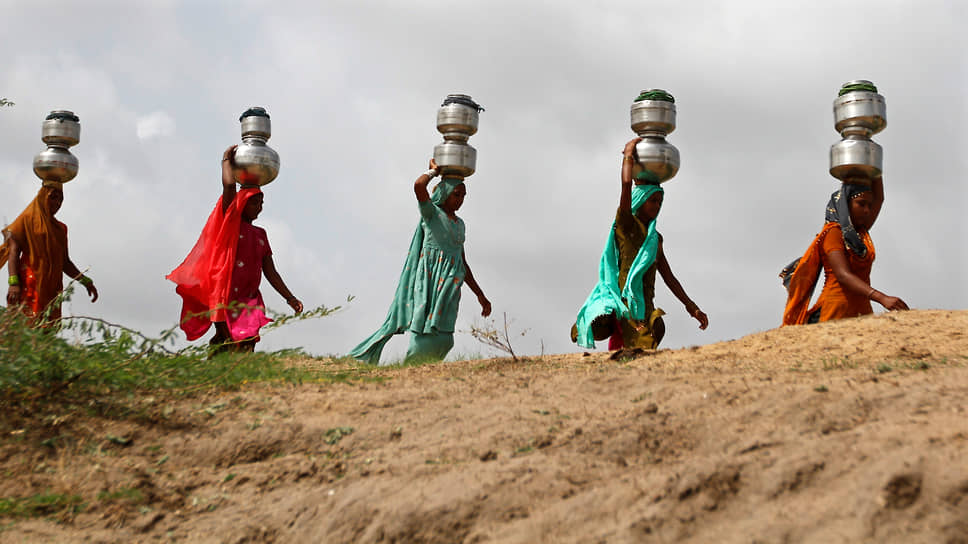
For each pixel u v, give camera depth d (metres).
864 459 4.34
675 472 4.58
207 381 7.43
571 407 6.18
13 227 11.84
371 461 5.64
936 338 7.17
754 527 4.06
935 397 5.02
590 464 5.07
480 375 7.63
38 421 6.36
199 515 5.32
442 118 11.52
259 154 10.88
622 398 6.23
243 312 10.60
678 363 7.40
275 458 6.01
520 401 6.47
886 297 8.23
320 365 9.59
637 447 5.23
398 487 5.09
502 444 5.59
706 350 7.82
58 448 6.07
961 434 4.34
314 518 5.02
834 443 4.56
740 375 6.44
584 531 4.32
